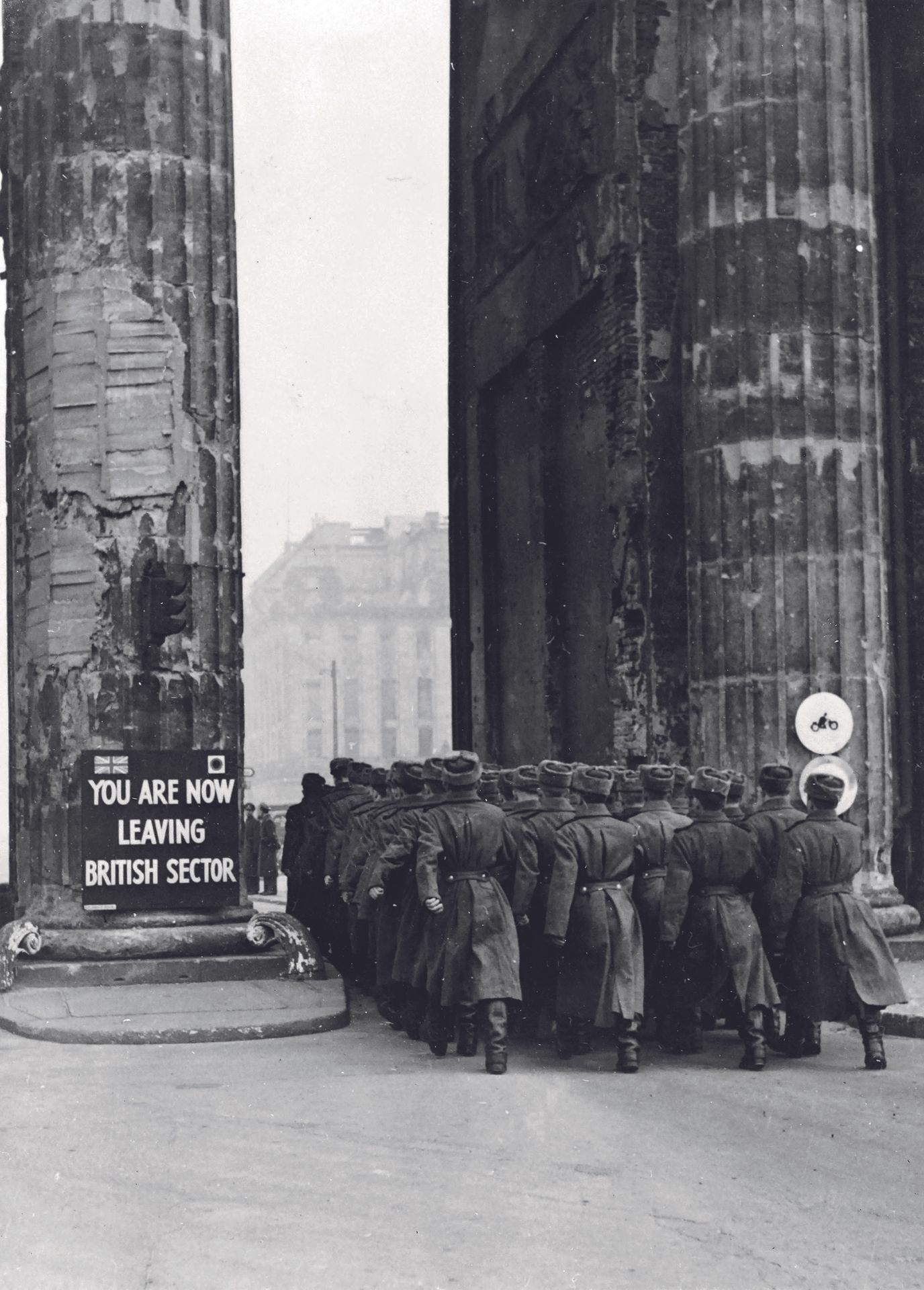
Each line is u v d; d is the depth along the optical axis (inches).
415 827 417.1
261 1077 381.4
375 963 507.8
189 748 547.2
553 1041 450.6
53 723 549.0
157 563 545.6
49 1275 226.4
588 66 732.7
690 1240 243.6
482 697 876.6
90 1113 335.9
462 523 908.0
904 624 719.1
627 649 690.2
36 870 552.1
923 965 587.5
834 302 622.5
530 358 807.1
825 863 407.2
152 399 554.3
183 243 561.6
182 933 534.9
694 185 643.5
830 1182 278.8
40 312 563.8
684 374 647.1
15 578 593.6
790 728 607.2
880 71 733.3
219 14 578.2
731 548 620.7
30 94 573.0
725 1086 374.6
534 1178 280.2
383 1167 288.0
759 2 627.5
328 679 3882.9
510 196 834.8
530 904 426.3
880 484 634.8
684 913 404.2
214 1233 245.8
